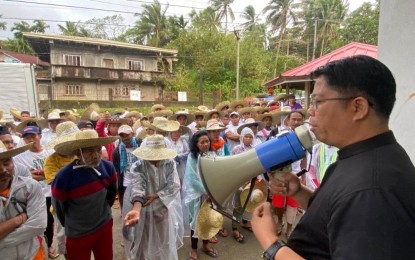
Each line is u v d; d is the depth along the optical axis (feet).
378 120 2.86
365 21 74.33
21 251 6.60
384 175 2.56
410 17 6.41
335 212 2.65
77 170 7.91
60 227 10.66
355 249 2.37
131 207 9.32
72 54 74.69
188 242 13.32
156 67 85.25
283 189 4.08
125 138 14.28
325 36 114.21
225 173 3.95
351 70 2.87
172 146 14.84
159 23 115.44
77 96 75.20
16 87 33.58
